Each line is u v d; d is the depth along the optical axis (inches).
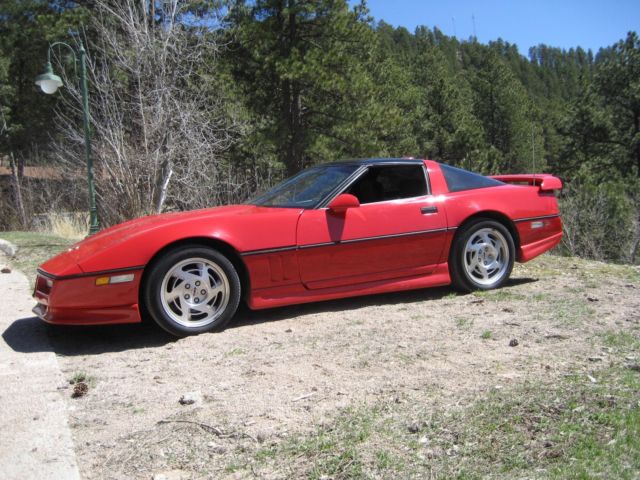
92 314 160.6
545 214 219.9
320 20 887.1
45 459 98.1
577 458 93.8
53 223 553.6
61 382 134.1
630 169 1514.5
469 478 89.8
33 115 1039.6
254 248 174.7
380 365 139.4
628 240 786.2
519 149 2140.7
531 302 193.2
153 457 100.2
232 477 93.5
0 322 189.0
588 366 133.4
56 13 907.4
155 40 593.3
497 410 111.6
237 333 170.7
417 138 1731.1
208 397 124.7
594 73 1589.6
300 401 120.8
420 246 197.9
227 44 840.9
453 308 189.2
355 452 98.7
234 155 854.5
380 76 1358.3
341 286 189.6
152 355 155.4
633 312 178.2
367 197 194.7
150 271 164.1
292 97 927.7
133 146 504.4
